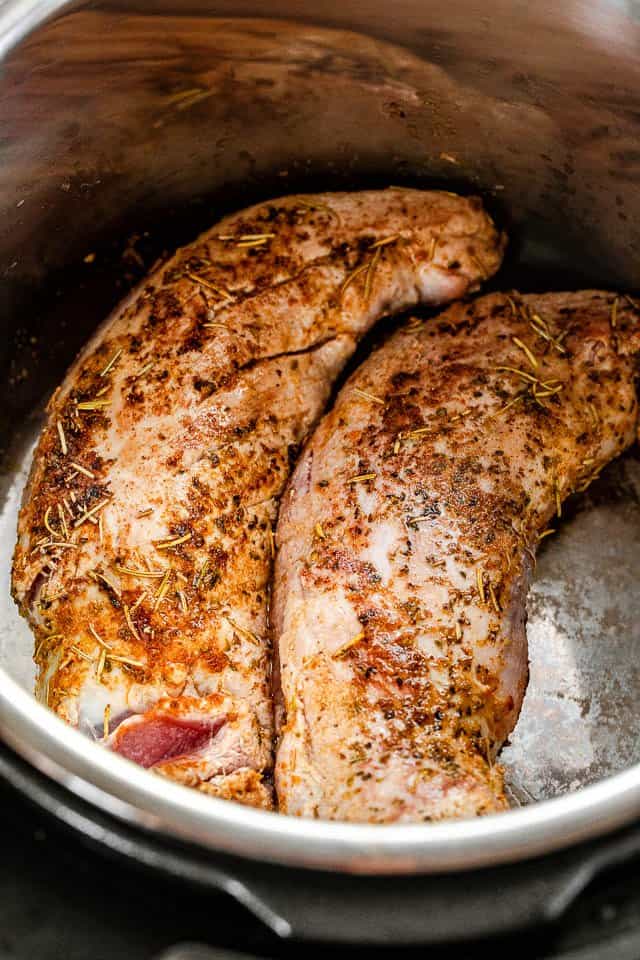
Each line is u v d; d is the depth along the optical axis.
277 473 0.45
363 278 0.46
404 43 0.44
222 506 0.43
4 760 0.34
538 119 0.46
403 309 0.48
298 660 0.42
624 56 0.42
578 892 0.33
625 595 0.49
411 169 0.51
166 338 0.44
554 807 0.33
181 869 0.33
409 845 0.33
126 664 0.42
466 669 0.41
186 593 0.43
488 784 0.40
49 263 0.49
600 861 0.33
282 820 0.33
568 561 0.49
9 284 0.49
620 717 0.47
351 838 0.33
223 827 0.33
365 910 0.33
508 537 0.43
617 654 0.48
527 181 0.49
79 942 0.34
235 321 0.45
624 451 0.49
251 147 0.50
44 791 0.34
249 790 0.42
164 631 0.42
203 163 0.50
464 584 0.42
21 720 0.34
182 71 0.45
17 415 0.51
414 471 0.43
